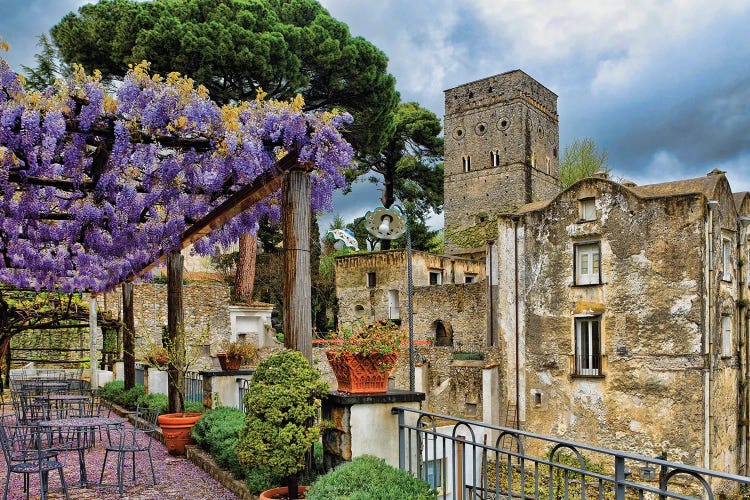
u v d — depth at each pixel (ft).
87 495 21.58
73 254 35.83
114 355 66.69
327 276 124.16
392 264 106.83
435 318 96.12
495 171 159.74
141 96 18.74
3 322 50.11
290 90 73.00
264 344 87.40
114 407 44.47
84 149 19.19
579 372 66.95
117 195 22.89
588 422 65.31
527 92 160.04
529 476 41.65
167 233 28.73
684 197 60.80
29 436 29.45
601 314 65.31
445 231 166.09
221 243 29.45
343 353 16.96
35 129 16.75
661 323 61.46
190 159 20.38
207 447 26.71
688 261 60.29
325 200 21.53
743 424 66.23
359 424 16.37
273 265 110.83
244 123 19.35
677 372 60.29
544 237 70.64
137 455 28.94
